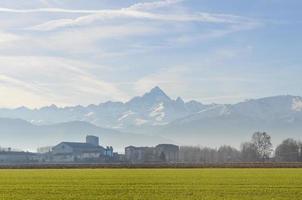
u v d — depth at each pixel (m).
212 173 137.00
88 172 149.62
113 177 121.69
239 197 75.06
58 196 77.75
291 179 109.75
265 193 80.25
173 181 106.12
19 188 91.31
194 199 72.88
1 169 186.25
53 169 181.75
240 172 141.50
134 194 79.62
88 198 74.88
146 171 153.25
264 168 172.88
